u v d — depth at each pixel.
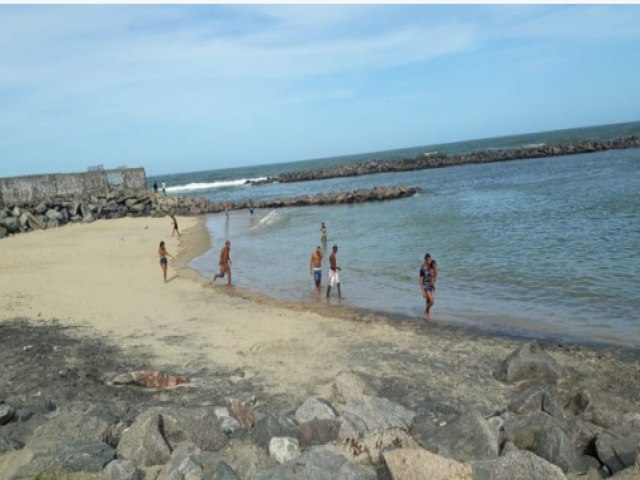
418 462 5.15
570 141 109.94
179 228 35.84
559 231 23.27
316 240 27.83
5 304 15.48
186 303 15.68
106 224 38.72
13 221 34.41
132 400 8.46
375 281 17.88
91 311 14.67
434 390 8.83
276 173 131.75
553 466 5.19
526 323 12.41
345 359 10.48
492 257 19.50
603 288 14.39
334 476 5.12
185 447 6.11
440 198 44.84
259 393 8.75
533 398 7.57
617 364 9.70
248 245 27.61
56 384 9.13
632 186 36.88
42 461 5.73
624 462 5.68
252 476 5.23
